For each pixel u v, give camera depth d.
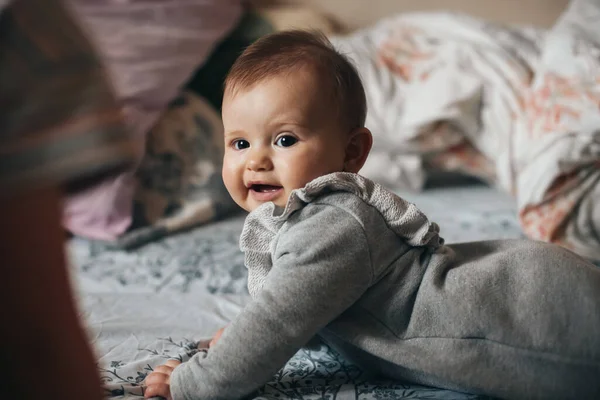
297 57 0.84
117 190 1.51
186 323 1.06
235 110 0.84
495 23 2.00
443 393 0.80
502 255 0.81
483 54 1.83
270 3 2.44
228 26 2.10
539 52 1.82
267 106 0.81
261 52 0.87
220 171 1.73
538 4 2.27
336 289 0.75
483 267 0.80
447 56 1.86
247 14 2.22
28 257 0.45
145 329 1.02
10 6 0.45
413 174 1.82
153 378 0.81
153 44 1.84
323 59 0.85
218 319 1.07
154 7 1.92
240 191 0.85
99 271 1.35
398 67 1.93
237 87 0.84
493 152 1.73
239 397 0.76
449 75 1.79
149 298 1.17
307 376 0.86
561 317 0.74
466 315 0.76
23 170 0.43
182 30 1.93
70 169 0.45
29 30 0.45
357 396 0.80
